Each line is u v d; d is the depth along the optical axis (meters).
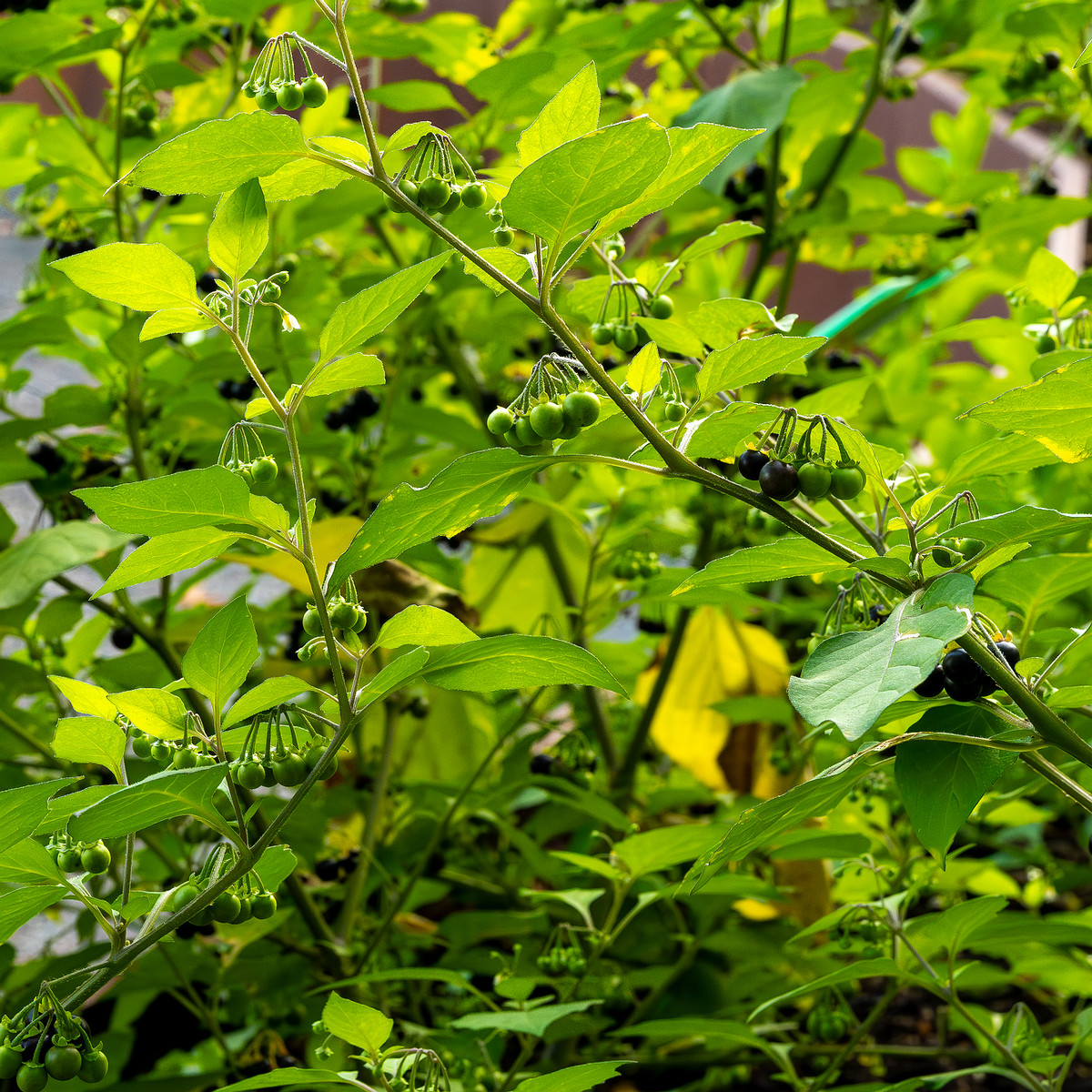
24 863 1.01
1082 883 1.73
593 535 1.41
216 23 1.46
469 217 1.27
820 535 1.01
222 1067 1.46
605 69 1.39
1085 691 1.02
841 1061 1.21
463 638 1.03
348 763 1.62
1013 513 0.99
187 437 1.50
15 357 1.35
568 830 1.58
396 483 1.59
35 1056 1.00
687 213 1.56
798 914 1.51
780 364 1.02
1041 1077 1.19
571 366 1.02
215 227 1.01
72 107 1.40
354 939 1.45
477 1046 1.22
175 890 1.02
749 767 1.70
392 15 1.29
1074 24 1.38
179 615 1.49
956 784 1.02
